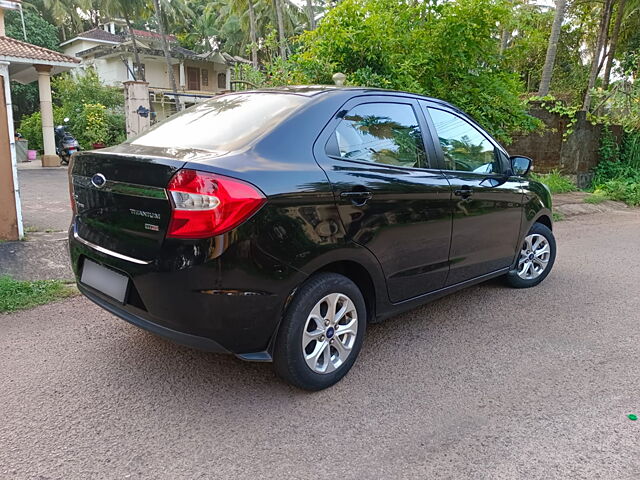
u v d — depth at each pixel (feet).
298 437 8.42
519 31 34.88
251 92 11.46
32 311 13.39
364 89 11.11
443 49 24.88
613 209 36.11
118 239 8.97
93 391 9.64
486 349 11.96
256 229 8.25
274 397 9.59
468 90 25.21
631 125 44.21
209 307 8.20
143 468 7.57
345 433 8.56
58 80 84.17
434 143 12.12
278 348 9.14
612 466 7.89
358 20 23.38
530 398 9.81
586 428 8.86
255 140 9.04
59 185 37.14
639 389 10.24
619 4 60.59
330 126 9.93
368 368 10.88
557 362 11.37
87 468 7.54
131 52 107.76
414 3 25.55
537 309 14.71
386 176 10.44
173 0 111.65
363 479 7.48
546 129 39.34
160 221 8.23
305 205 8.86
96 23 161.17
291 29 107.96
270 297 8.64
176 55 114.73
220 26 142.82
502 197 13.79
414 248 11.19
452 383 10.32
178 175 8.00
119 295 9.12
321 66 23.29
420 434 8.59
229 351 8.70
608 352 11.94
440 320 13.74
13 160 18.58
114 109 82.17
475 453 8.13
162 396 9.53
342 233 9.48
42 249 18.22
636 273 18.80
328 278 9.53
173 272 8.16
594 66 53.52
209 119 10.48
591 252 22.26
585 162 42.19
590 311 14.64
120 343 11.67
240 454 7.95
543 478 7.58
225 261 8.06
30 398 9.32
